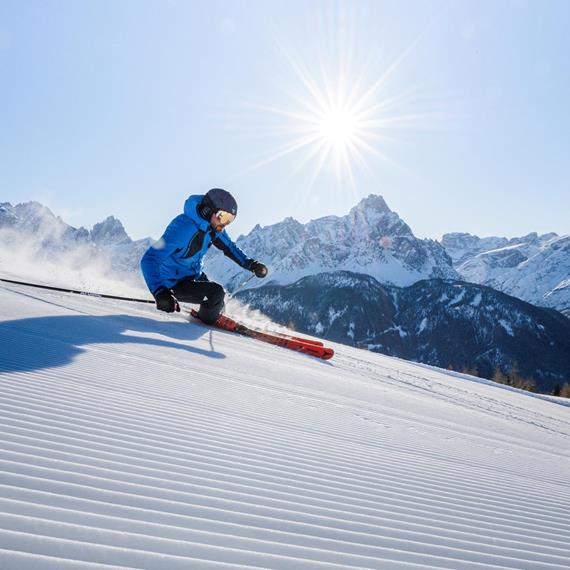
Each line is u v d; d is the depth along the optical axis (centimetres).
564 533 201
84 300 713
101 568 98
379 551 141
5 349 304
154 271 691
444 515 191
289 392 414
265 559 119
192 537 122
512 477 300
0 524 105
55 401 217
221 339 684
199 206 746
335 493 187
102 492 136
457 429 459
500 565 151
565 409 1472
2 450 149
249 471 188
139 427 209
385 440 321
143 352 418
